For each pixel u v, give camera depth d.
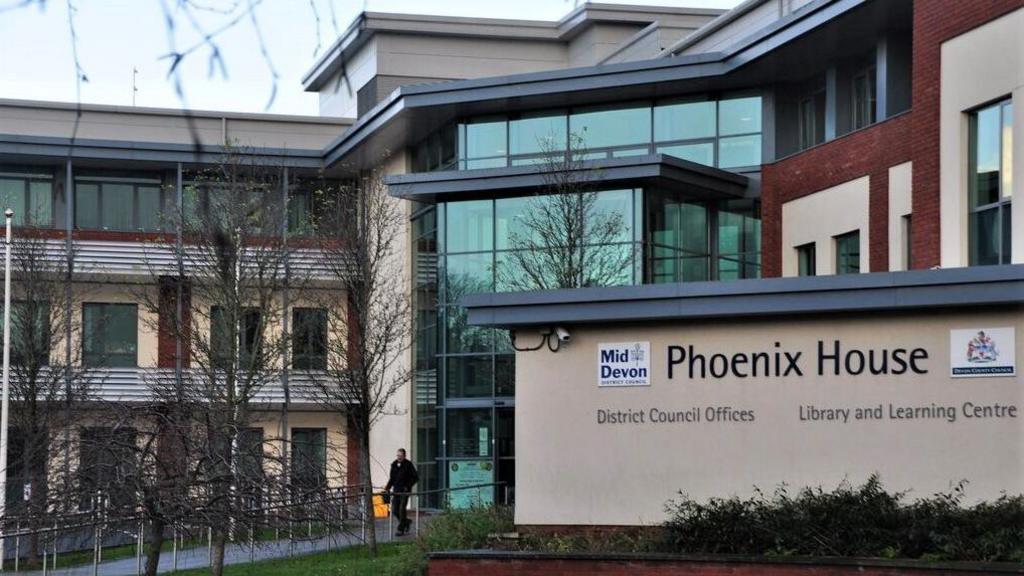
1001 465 16.03
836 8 26.84
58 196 38.94
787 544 15.40
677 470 17.55
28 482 19.55
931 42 22.05
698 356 17.58
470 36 40.38
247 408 27.02
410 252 35.72
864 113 29.03
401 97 33.59
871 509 15.46
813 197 29.34
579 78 32.12
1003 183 20.52
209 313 29.83
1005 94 20.23
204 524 15.67
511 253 30.72
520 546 17.70
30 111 38.19
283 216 31.52
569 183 29.14
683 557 15.32
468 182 31.98
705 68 31.20
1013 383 16.05
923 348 16.45
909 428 16.47
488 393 32.59
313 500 17.00
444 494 32.91
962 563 13.94
